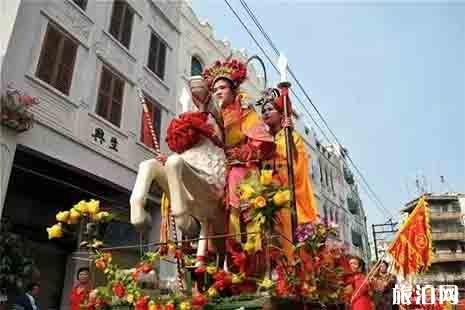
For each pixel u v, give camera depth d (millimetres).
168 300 3949
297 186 5754
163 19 20062
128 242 15133
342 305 5008
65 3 14641
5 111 11438
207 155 5301
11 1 11594
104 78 15812
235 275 4266
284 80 6234
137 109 17016
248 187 4332
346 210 38875
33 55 13109
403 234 5539
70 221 4742
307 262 4375
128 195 15969
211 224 5129
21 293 10664
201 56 22375
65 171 13953
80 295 5223
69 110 14039
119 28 17094
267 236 4266
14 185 13359
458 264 40188
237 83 6152
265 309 3652
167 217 5586
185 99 6820
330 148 40188
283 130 6102
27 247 13250
